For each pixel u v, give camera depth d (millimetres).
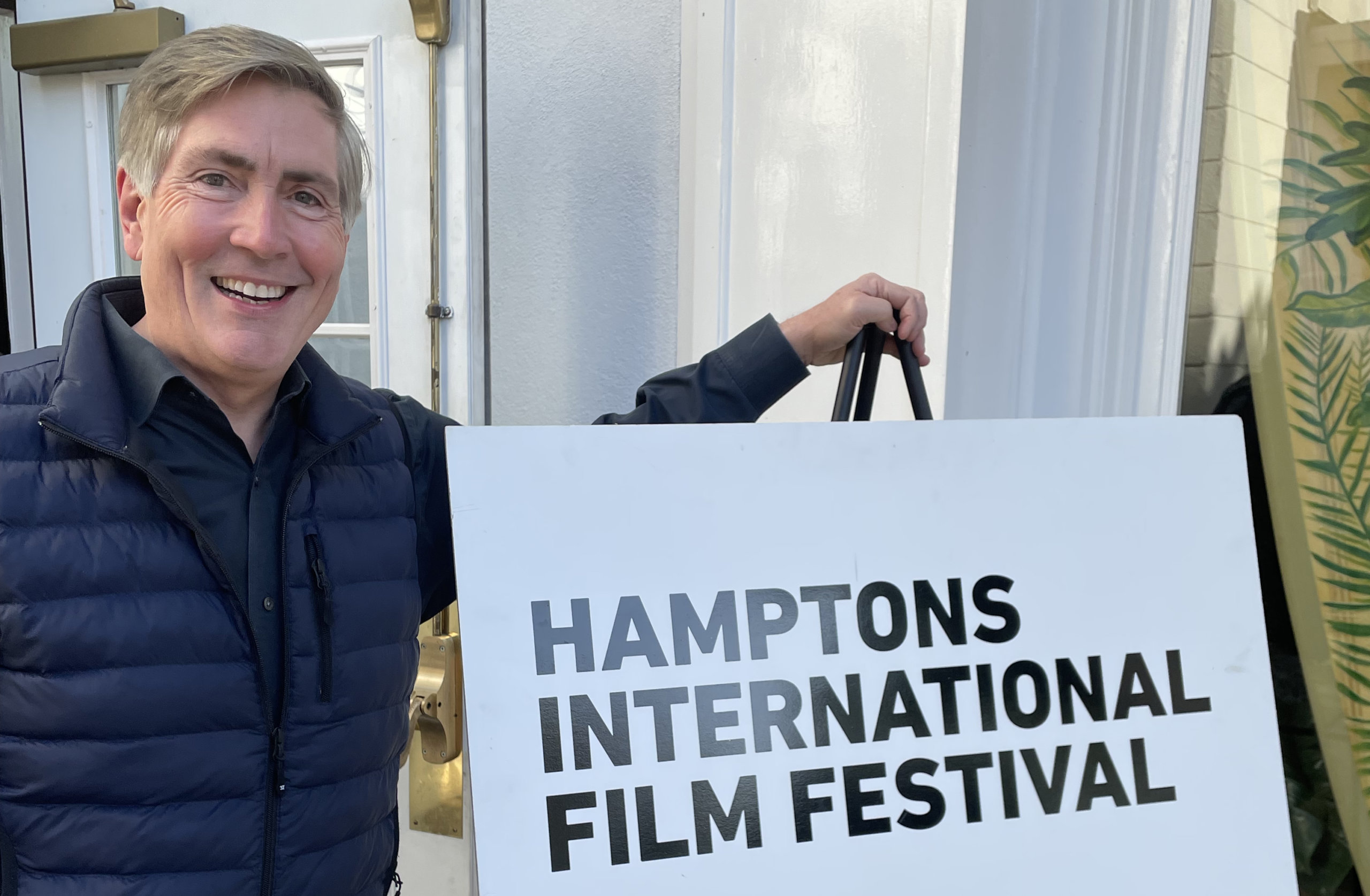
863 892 709
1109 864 748
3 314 2156
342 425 889
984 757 744
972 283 1242
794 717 720
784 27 1273
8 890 758
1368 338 1250
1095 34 1225
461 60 1419
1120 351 1311
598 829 677
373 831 919
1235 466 822
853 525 753
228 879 784
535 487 707
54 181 1644
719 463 738
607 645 698
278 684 827
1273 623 1298
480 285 1490
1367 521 1257
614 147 1444
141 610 756
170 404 812
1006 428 789
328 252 854
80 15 1538
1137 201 1278
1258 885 763
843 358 1032
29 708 739
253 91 797
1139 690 776
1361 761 1267
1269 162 1267
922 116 1200
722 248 1343
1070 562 782
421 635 1473
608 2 1420
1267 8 1240
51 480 749
